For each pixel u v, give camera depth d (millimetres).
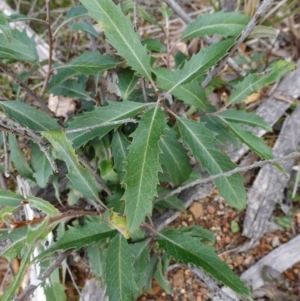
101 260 280
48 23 246
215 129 293
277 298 304
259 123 267
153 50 281
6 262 329
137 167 193
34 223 174
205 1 455
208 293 315
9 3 440
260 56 391
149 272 284
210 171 233
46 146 220
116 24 204
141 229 279
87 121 225
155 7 450
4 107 233
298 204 347
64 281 308
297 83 362
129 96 284
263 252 331
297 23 420
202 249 226
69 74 272
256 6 325
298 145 351
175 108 298
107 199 279
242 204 242
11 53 238
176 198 295
